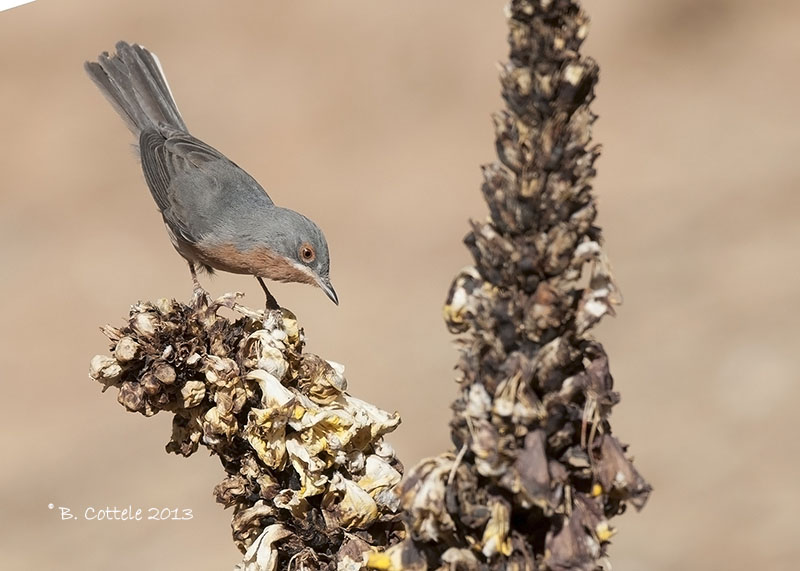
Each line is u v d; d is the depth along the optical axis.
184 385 7.29
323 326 33.94
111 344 7.41
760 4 47.94
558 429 5.33
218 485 7.50
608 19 48.09
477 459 5.21
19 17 50.91
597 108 44.22
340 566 7.15
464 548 5.53
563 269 5.25
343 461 7.21
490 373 5.30
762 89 43.38
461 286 5.46
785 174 38.12
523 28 5.21
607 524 5.34
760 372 29.75
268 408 7.09
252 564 7.23
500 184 5.30
